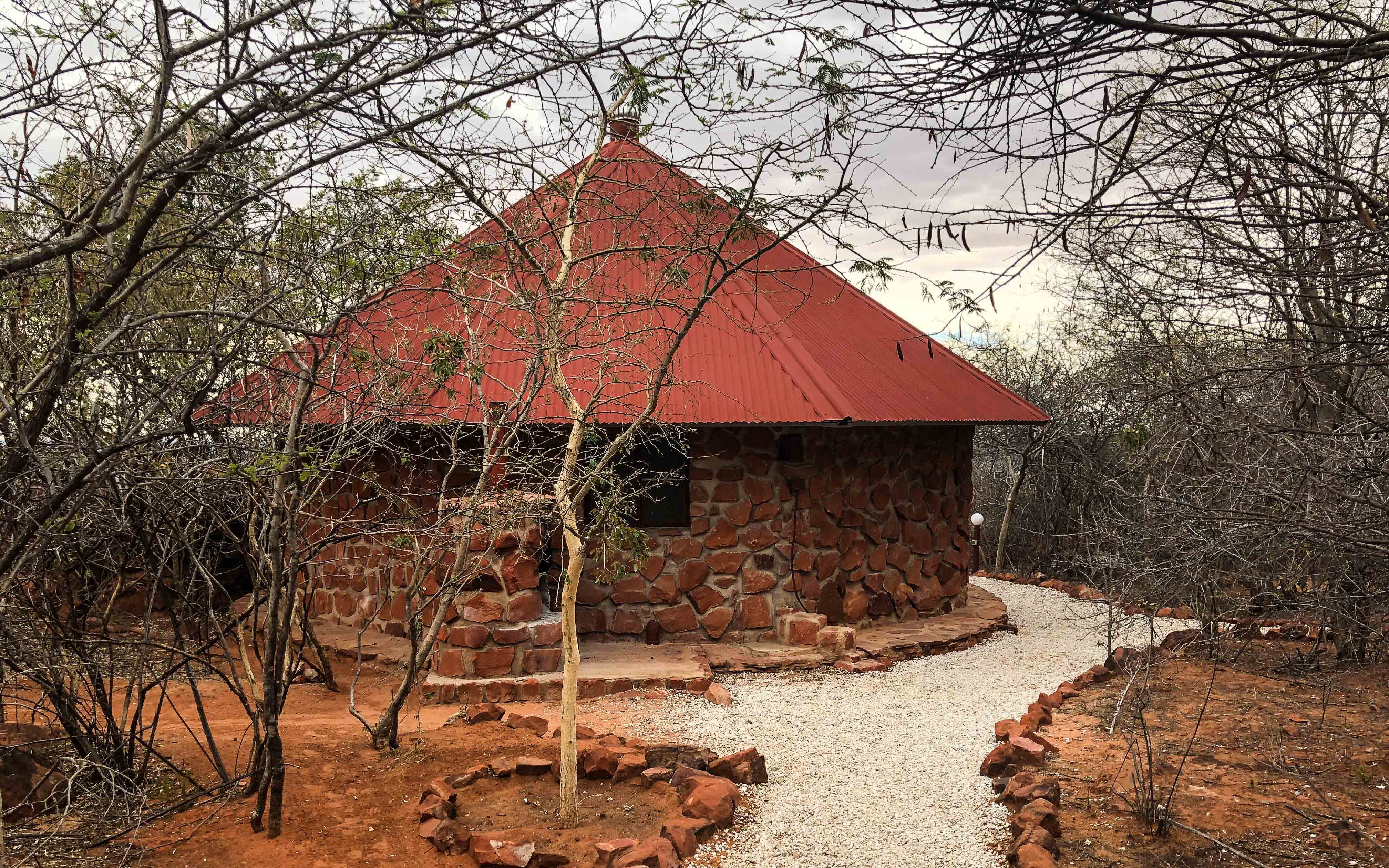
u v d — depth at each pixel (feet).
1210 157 16.75
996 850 17.80
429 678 28.81
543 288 24.48
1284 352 15.67
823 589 35.42
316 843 17.40
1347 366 13.17
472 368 21.70
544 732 23.93
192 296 18.42
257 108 11.37
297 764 21.35
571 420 22.67
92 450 13.28
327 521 20.67
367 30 10.83
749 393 33.35
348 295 15.84
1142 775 20.27
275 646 17.69
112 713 23.26
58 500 13.25
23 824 17.03
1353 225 13.82
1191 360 22.52
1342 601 17.88
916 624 37.78
